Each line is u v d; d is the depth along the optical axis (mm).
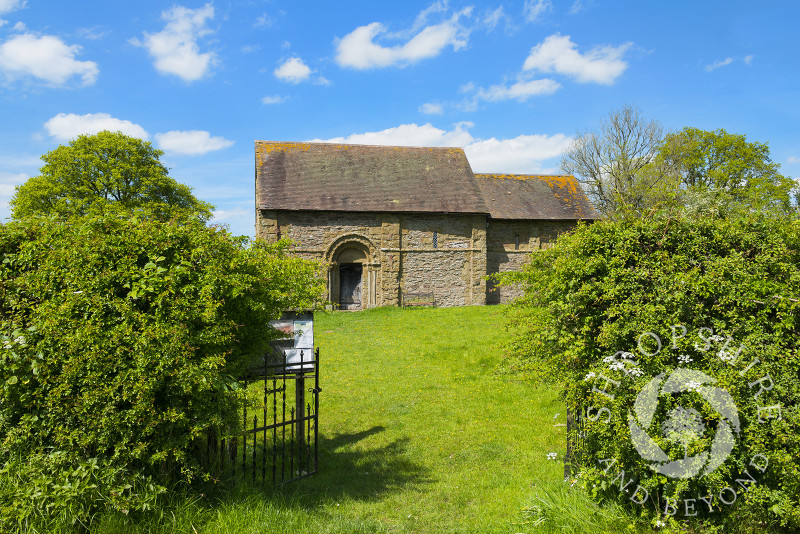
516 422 8273
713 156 38469
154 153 32812
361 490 5770
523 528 4328
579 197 31750
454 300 26453
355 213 25250
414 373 12172
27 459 3961
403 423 8602
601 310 4492
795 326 3840
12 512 3639
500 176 32344
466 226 26672
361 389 10945
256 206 27375
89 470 3887
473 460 6723
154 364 4117
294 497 5254
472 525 4695
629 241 4500
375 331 18109
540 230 29500
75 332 4004
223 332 4586
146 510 4008
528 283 5773
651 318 4023
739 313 3943
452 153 29828
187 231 4809
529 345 5223
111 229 4508
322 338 17219
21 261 4336
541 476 5746
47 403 3889
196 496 4457
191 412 4387
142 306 4375
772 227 4230
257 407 4879
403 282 25938
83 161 29750
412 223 26047
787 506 3369
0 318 4230
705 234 4406
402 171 27781
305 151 27531
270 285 5309
